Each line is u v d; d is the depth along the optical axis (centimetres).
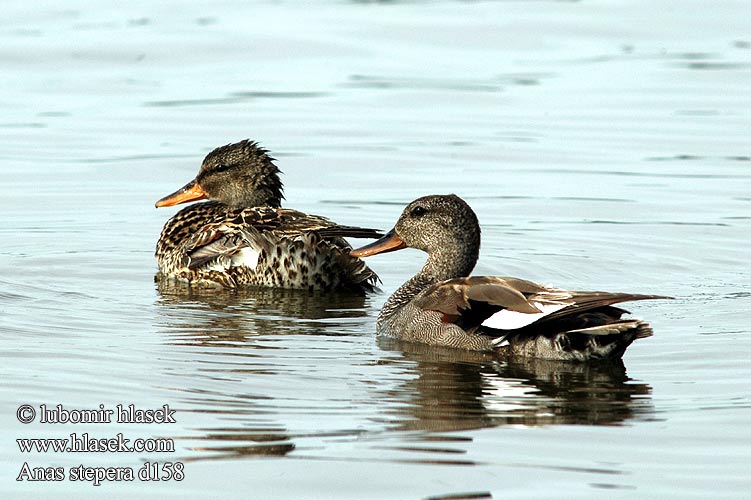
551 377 1162
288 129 2408
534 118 2491
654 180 2086
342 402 1085
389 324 1322
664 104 2591
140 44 2994
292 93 2664
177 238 1630
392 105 2588
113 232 1820
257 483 920
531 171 2150
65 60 2872
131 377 1145
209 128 2411
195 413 1054
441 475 931
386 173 2141
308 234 1513
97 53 2917
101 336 1288
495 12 3381
